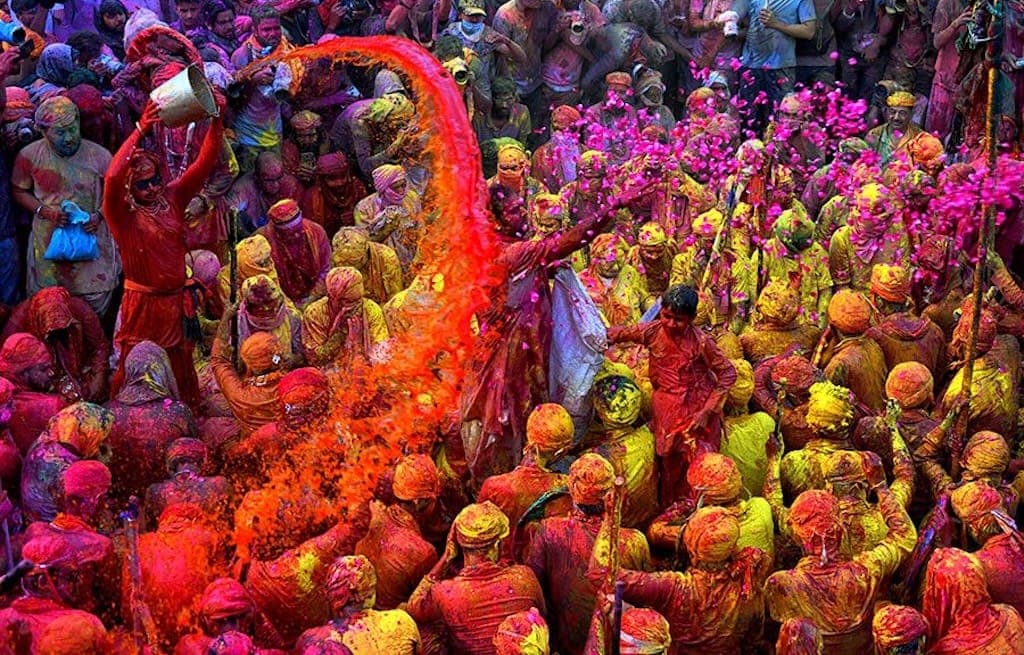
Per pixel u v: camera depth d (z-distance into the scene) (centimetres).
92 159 1073
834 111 1439
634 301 1012
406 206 1107
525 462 797
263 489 809
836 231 1133
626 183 1163
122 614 720
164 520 752
